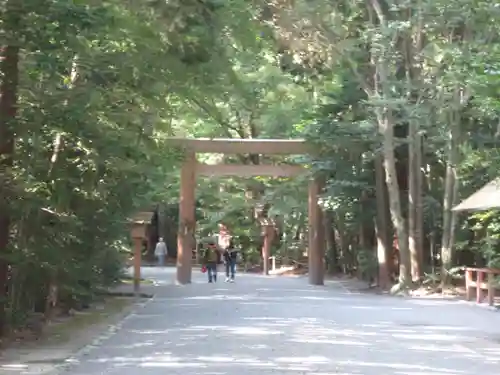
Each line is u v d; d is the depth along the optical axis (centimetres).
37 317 1288
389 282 2405
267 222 3609
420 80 2089
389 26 1961
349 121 2364
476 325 1386
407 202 2470
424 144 2378
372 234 2802
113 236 1473
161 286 2416
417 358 972
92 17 862
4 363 902
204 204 3903
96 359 945
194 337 1162
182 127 2312
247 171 2623
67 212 1195
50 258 1077
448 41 1984
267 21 1388
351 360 942
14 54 959
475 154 2064
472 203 1416
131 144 1093
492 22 1853
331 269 3400
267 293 2152
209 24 904
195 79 1022
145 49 945
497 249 2128
